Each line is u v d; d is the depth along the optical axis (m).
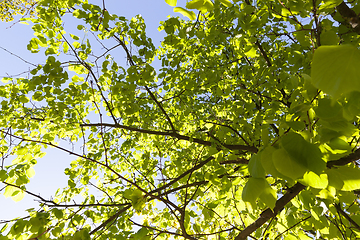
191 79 3.07
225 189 2.18
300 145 0.60
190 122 3.59
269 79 2.71
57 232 1.79
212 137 2.99
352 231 1.89
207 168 3.40
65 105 2.96
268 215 1.98
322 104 0.65
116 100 3.33
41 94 2.77
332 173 0.78
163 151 4.17
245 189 0.77
